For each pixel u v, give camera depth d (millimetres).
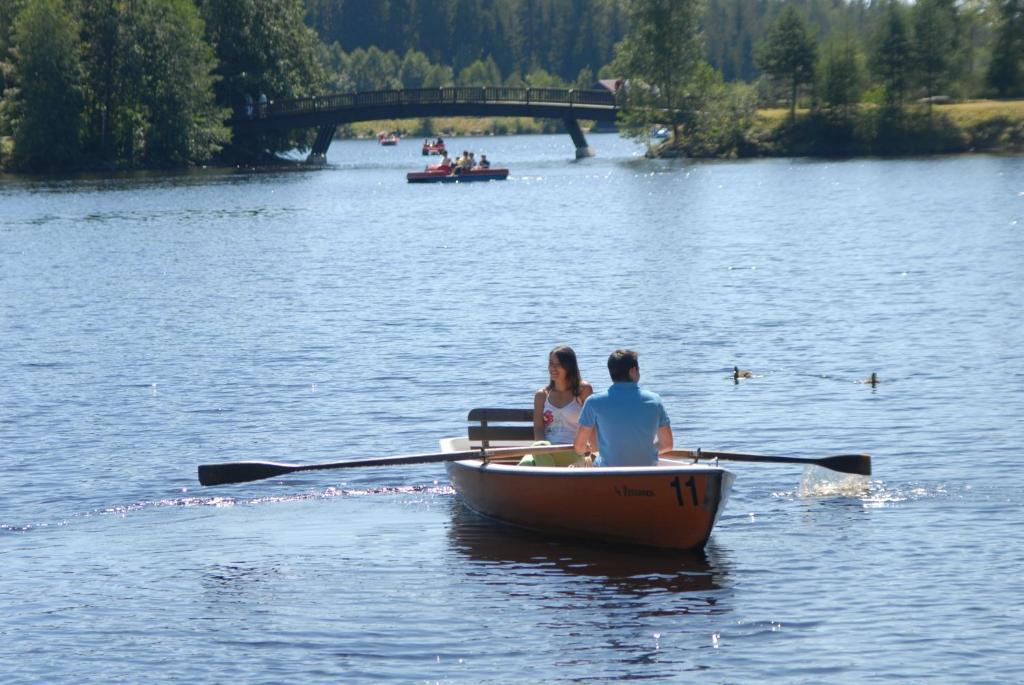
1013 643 21484
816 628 22406
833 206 142375
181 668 21312
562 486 27625
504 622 23141
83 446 38375
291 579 25828
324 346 56281
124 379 49375
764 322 60938
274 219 142500
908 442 36469
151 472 35125
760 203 150875
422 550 27703
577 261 91938
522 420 31891
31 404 44875
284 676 20891
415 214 147875
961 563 25547
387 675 20875
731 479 26750
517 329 60062
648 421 27844
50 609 24266
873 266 83438
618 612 23500
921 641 21703
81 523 30281
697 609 23500
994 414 39625
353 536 28906
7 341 59750
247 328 62469
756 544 27344
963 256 87812
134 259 99812
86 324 65062
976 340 54000
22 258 102000
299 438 39094
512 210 151750
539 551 27453
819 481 32344
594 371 49625
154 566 26859
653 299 70000
